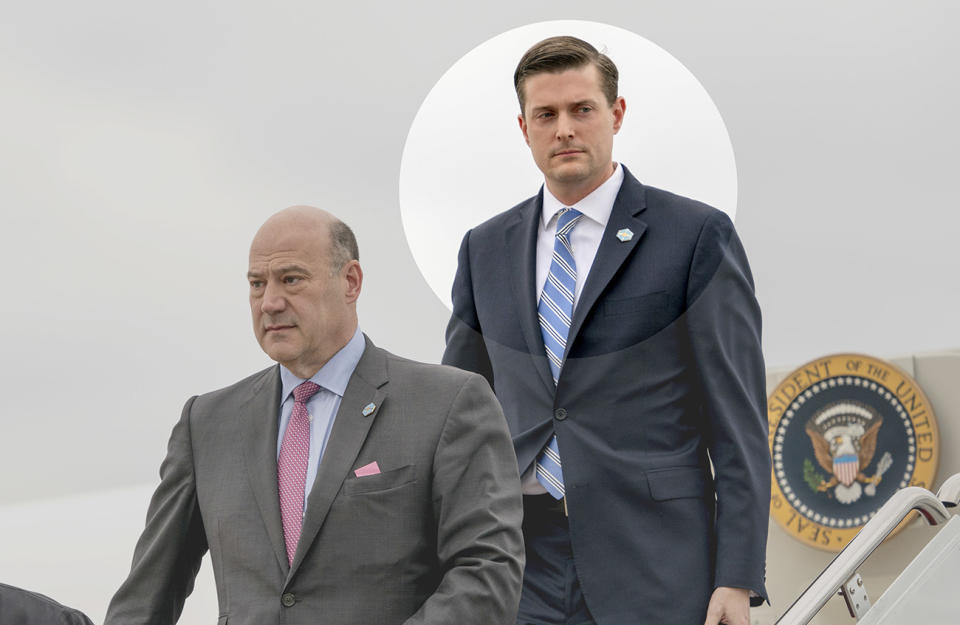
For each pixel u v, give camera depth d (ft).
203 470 35.22
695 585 36.81
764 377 38.86
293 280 34.37
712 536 37.73
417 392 34.35
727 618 36.22
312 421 34.76
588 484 37.47
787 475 91.86
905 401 88.02
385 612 32.50
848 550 37.81
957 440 88.58
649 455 37.68
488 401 34.55
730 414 37.58
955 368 87.86
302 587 32.63
